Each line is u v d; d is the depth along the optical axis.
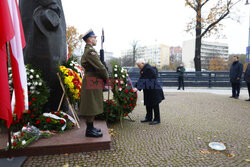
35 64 3.92
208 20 16.08
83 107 3.14
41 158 2.84
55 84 4.15
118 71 4.62
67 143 3.03
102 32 7.82
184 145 3.44
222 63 56.59
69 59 4.71
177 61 68.88
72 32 21.58
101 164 2.72
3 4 2.35
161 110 6.45
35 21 3.79
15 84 2.70
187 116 5.61
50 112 3.80
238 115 5.75
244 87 15.02
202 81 15.06
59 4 4.43
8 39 2.38
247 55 12.84
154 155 3.03
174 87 14.86
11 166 2.56
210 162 2.81
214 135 3.97
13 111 3.30
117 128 4.44
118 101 4.62
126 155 3.02
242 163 2.78
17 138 2.95
